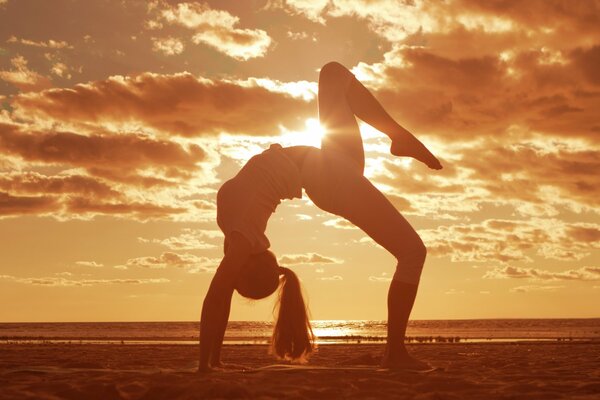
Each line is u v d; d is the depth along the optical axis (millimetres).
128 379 3764
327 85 4820
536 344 18328
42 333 46031
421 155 4816
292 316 4520
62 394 3082
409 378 3881
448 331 49938
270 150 4414
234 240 4113
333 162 4438
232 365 4633
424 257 4414
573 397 3061
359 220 4414
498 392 3270
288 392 3143
